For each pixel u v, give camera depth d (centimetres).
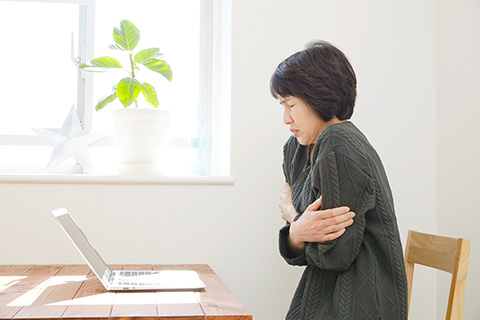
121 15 241
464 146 232
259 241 215
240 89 217
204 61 241
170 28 241
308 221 137
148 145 215
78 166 237
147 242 210
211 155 239
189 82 240
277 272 216
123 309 122
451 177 231
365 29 226
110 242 208
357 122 224
